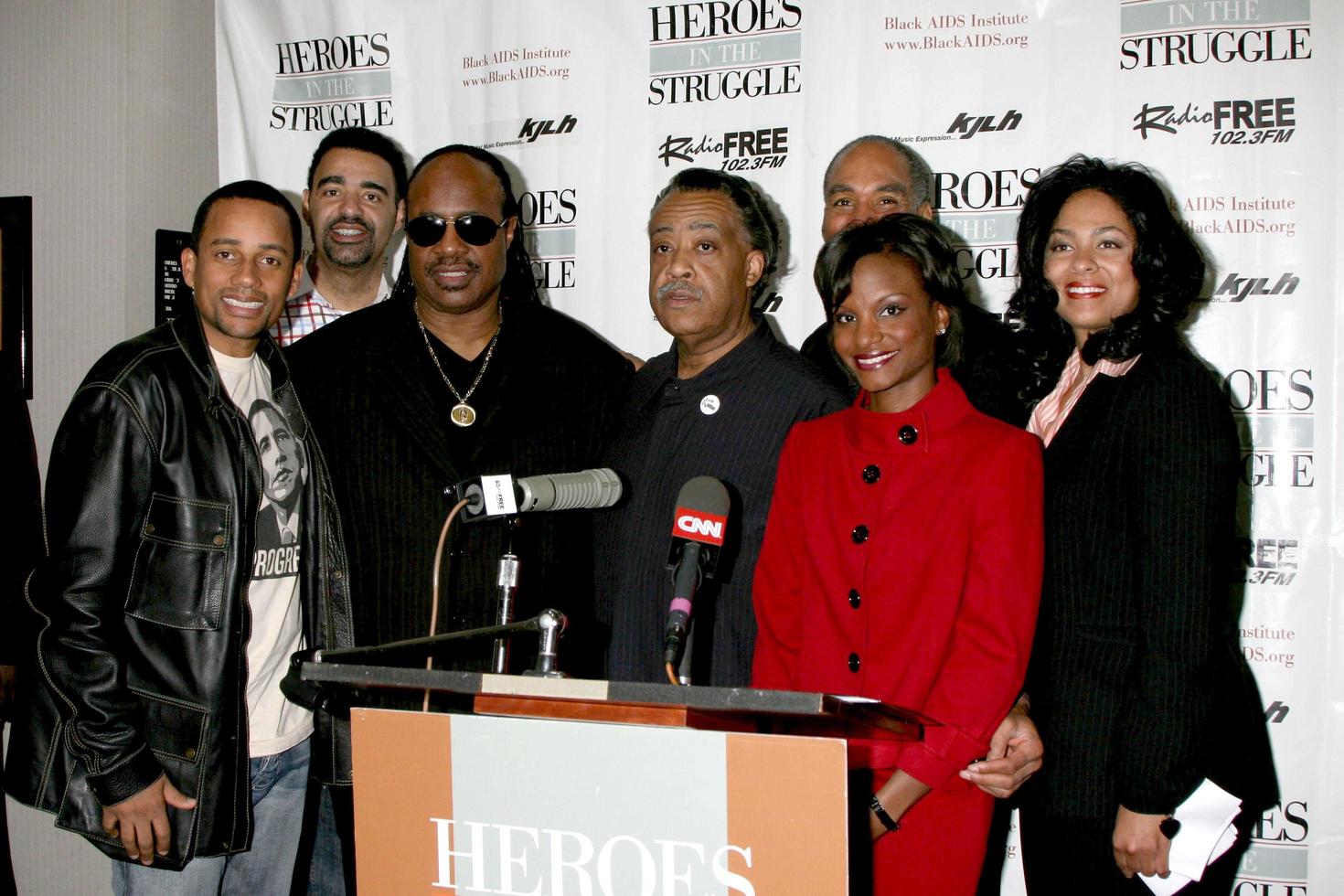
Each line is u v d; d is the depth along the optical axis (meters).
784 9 3.25
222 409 2.28
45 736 2.18
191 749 2.19
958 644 1.90
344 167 3.18
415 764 1.38
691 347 2.46
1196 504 1.82
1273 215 2.96
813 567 2.07
